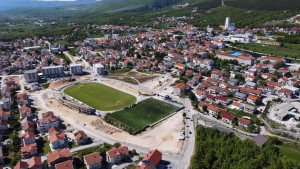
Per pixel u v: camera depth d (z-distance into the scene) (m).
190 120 198.88
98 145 164.00
